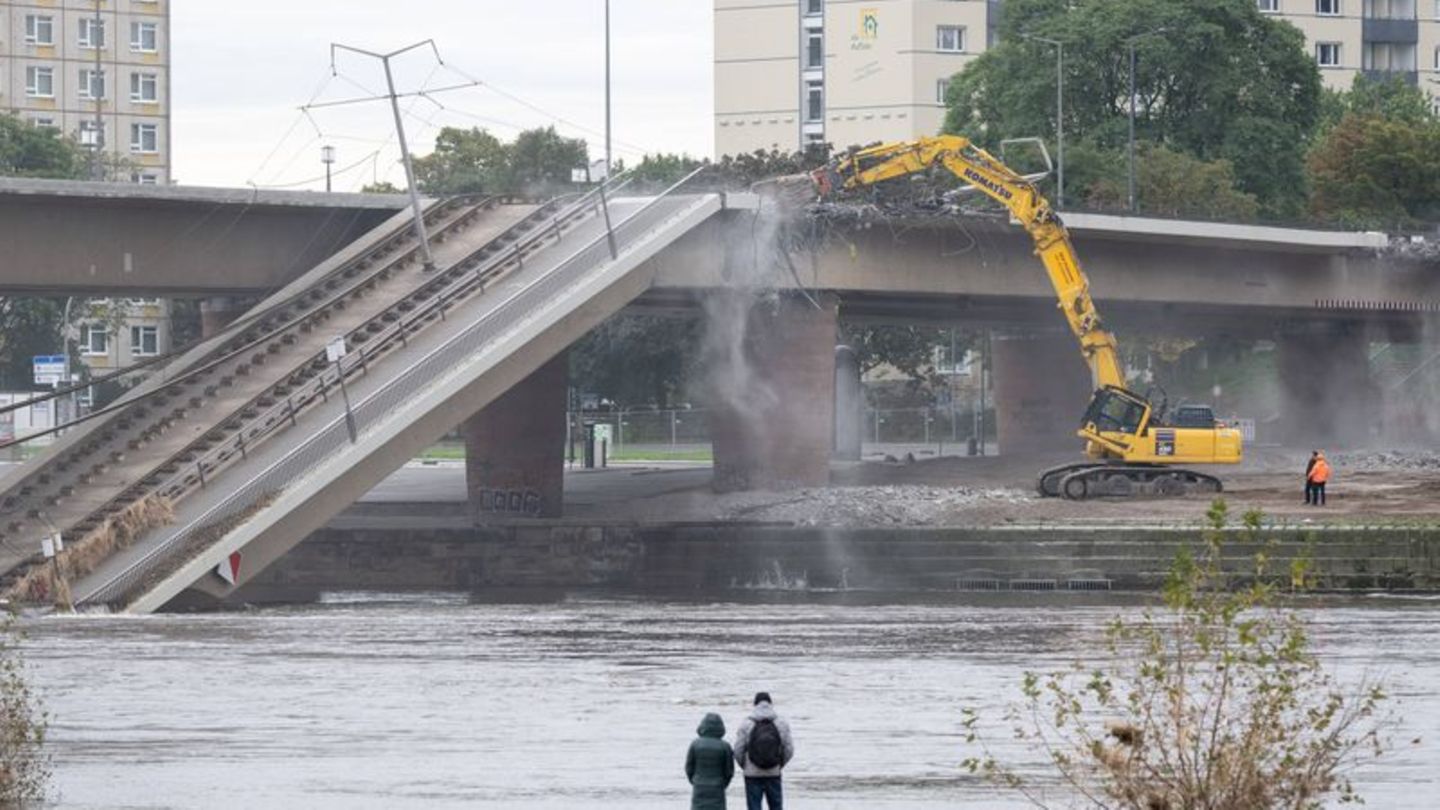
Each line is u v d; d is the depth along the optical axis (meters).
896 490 154.75
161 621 113.56
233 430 129.00
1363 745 71.62
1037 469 176.12
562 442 160.12
